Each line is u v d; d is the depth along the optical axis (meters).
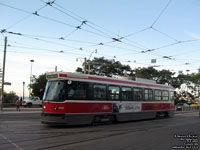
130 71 52.88
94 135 10.09
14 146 7.64
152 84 19.00
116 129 12.18
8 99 42.88
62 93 12.26
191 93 60.62
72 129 11.74
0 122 14.06
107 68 49.59
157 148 7.74
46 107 12.42
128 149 7.51
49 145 7.87
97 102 13.67
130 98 16.31
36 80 47.16
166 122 16.73
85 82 13.23
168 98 21.17
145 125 14.43
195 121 17.91
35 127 12.10
